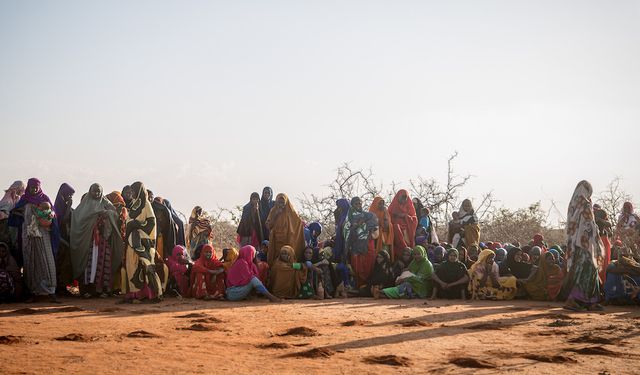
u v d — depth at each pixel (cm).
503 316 1083
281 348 752
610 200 2277
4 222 1302
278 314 1069
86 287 1326
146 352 716
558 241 2505
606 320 1042
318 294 1367
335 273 1421
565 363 688
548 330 923
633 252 1556
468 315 1088
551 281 1378
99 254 1308
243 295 1296
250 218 1561
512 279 1405
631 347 791
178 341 792
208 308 1152
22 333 838
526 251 1559
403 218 1560
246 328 909
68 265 1348
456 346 782
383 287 1431
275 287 1365
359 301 1329
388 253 1461
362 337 837
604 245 1361
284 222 1448
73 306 1147
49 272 1223
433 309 1176
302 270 1373
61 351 712
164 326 916
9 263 1223
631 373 646
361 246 1448
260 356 704
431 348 766
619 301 1309
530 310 1178
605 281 1340
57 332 850
